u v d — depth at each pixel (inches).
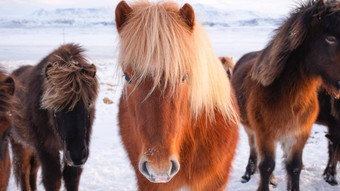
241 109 162.9
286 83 134.7
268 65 136.9
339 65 119.4
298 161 142.8
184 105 76.9
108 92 411.2
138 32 71.2
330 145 177.6
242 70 176.7
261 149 145.7
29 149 164.9
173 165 70.5
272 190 170.9
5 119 90.5
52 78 126.0
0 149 87.7
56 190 141.7
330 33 120.0
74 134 124.9
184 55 72.2
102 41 1748.3
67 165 142.9
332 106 162.1
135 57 70.6
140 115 72.1
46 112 139.1
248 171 187.0
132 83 74.4
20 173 165.8
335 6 120.4
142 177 92.4
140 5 79.3
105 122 302.7
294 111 136.5
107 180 188.4
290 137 141.6
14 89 98.2
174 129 71.6
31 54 925.2
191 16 76.4
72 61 136.9
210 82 89.6
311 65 129.1
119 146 244.8
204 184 93.9
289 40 132.2
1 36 2390.5
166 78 69.3
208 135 89.4
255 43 1545.3
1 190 83.6
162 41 69.4
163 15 72.3
